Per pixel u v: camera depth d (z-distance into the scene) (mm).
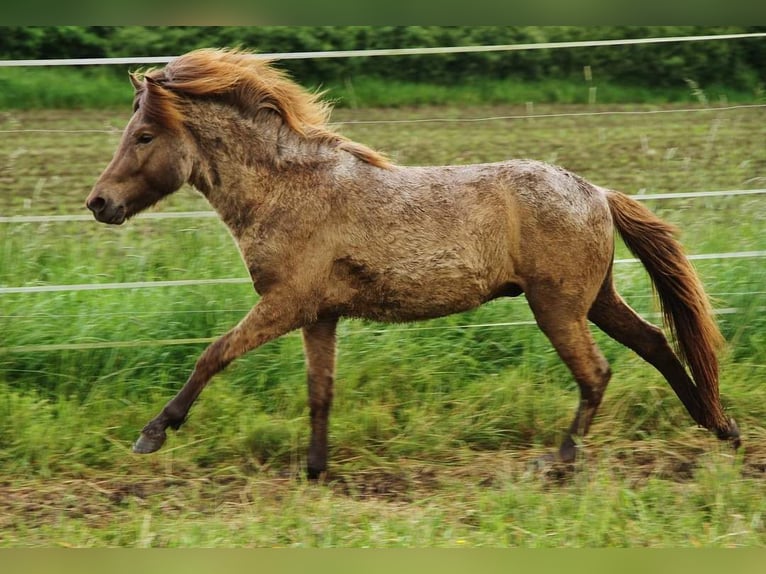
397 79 21953
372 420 8828
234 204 7883
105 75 20594
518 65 22344
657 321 9883
